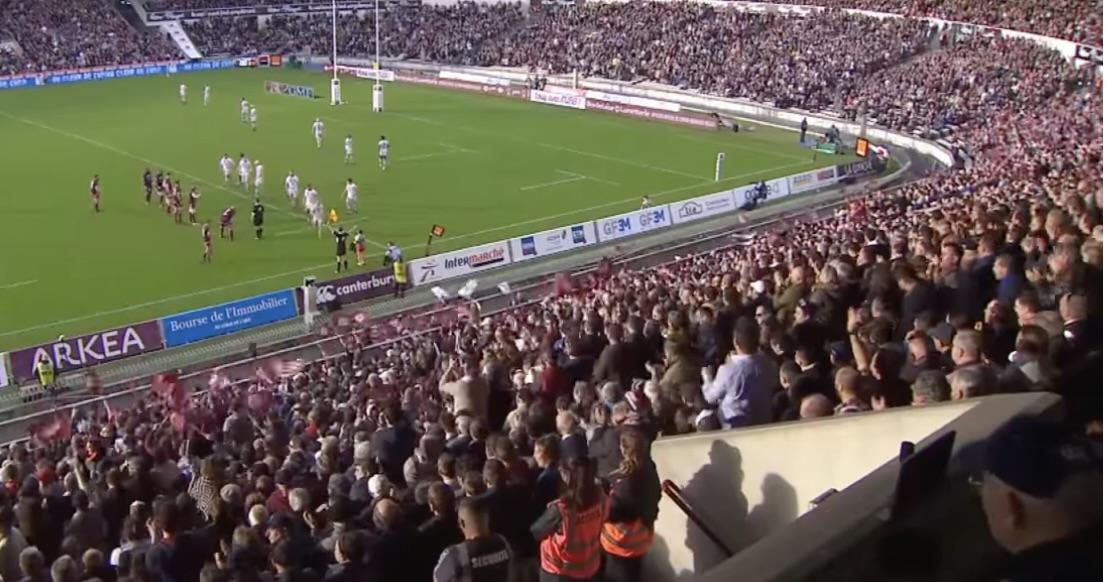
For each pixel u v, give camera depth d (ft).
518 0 370.32
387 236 169.37
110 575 38.65
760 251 111.65
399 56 366.22
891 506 11.43
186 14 371.15
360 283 139.74
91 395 110.11
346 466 52.95
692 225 181.06
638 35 330.95
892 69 279.49
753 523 26.53
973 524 10.77
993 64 261.24
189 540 36.81
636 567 25.03
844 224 127.54
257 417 80.53
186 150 228.02
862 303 48.98
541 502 30.42
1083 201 63.16
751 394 34.24
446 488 30.94
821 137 253.85
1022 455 10.40
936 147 235.61
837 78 281.95
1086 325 32.12
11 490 57.72
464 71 349.20
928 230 75.46
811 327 43.93
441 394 61.05
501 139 247.91
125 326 119.24
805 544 11.24
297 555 32.19
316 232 169.89
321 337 127.24
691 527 27.81
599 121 273.95
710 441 27.14
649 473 25.25
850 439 24.00
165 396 92.63
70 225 169.99
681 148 242.37
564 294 120.06
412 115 277.85
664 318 60.64
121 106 283.18
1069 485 10.18
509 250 156.25
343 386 88.94
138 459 53.42
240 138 242.37
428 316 131.34
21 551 40.70
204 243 155.84
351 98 303.48
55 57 332.60
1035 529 10.21
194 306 136.15
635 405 38.14
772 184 197.06
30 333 126.41
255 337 127.03
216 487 45.98
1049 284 42.68
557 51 340.18
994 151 201.57
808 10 314.76
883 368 33.94
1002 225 67.77
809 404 30.17
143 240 163.02
